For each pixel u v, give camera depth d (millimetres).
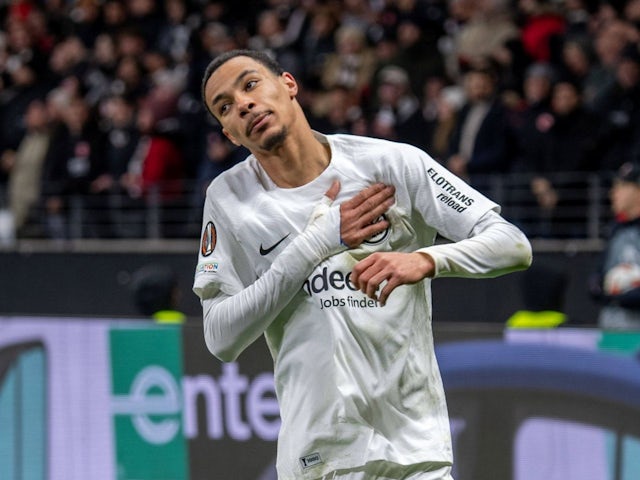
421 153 9984
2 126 33625
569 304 23641
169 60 33250
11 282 28797
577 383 15727
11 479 17922
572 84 25141
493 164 24844
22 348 17922
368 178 9898
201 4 34812
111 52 33625
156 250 27344
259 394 16781
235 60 10016
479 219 9742
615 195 19906
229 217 10102
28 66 34188
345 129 27125
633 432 15453
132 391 17406
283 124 9852
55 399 17750
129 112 30297
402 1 30031
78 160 29750
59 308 28250
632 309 19406
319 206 9836
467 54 28844
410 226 9938
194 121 28875
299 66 30297
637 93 24938
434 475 9797
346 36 29109
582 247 23609
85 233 29062
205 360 17047
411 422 9797
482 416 16016
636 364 15492
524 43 27766
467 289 23828
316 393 9812
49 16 36875
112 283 27812
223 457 16938
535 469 15828
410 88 28422
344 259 9766
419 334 9930
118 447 17453
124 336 17453
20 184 30172
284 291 9703
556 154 24609
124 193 28922
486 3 29047
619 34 26391
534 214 24328
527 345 15938
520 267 9766
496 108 25062
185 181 28188
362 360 9750
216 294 10234
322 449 9828
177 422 17172
